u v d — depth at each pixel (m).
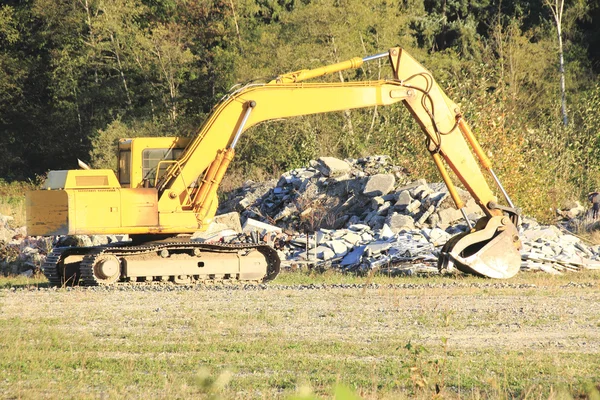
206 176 70.06
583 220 109.94
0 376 35.62
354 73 186.00
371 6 188.88
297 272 81.44
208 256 71.06
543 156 130.12
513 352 40.59
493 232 73.31
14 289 65.94
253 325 48.25
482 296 60.56
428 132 72.94
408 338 44.34
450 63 197.88
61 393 32.53
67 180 66.50
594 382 33.88
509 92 178.50
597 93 154.50
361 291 63.31
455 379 34.75
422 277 75.88
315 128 173.88
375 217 103.44
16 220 118.88
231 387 33.53
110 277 67.94
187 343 42.66
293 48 184.25
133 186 70.12
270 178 164.12
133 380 34.81
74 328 47.59
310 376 35.44
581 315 52.03
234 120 70.25
